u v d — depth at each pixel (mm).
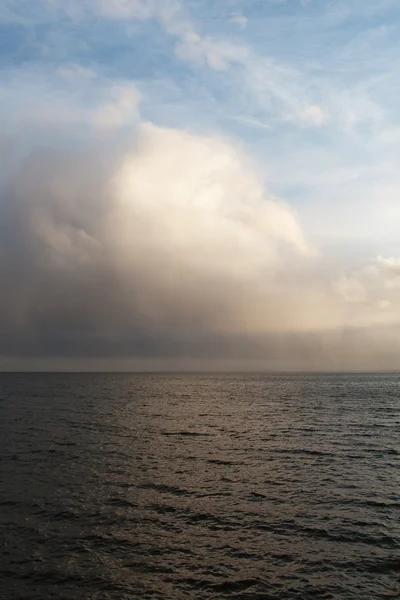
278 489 25734
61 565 16000
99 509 21812
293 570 15938
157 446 38781
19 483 25969
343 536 18938
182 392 127000
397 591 14578
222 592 14414
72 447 37375
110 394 114000
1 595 13930
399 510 22266
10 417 59125
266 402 90938
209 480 27516
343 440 43312
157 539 18438
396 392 130375
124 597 14016
